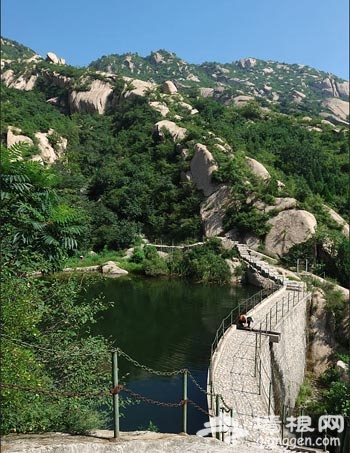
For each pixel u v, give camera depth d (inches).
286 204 2059.5
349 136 3189.0
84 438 307.3
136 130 3253.0
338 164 2716.5
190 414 769.6
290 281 1588.3
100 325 1300.4
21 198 420.8
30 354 362.3
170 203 2459.4
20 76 4852.4
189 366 1013.8
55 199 444.1
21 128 2967.5
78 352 421.1
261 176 2305.6
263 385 729.0
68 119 3718.0
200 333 1241.4
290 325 1128.8
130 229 2303.2
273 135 3048.7
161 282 1921.8
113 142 3233.3
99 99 4069.9
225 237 2134.6
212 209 2267.5
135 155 2878.9
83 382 433.1
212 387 660.7
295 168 2564.0
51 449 272.7
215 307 1517.0
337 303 1414.9
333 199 2320.4
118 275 2022.6
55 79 4537.4
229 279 1908.2
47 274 474.6
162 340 1181.7
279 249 1964.8
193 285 1873.8
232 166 2290.8
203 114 3459.6
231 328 963.3
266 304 1242.6
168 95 3870.6
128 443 300.5
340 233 1941.4
